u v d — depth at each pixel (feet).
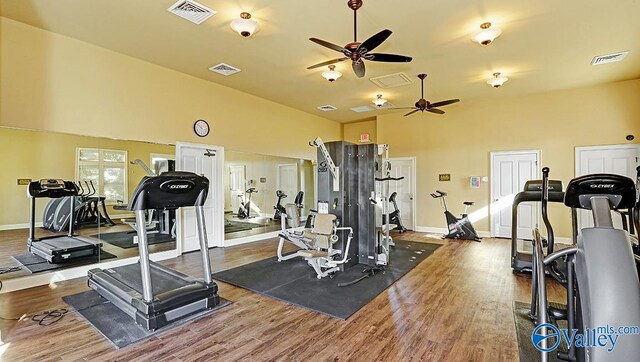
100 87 14.35
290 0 10.52
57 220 13.33
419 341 8.16
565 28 12.44
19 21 12.01
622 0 10.53
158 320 8.73
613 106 19.49
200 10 11.16
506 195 22.75
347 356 7.49
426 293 11.60
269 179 23.48
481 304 10.55
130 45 14.11
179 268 14.99
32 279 12.44
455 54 14.93
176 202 9.86
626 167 19.15
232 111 20.54
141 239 8.99
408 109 26.12
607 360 4.99
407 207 27.04
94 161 14.42
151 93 16.24
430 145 25.93
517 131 22.39
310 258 13.20
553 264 9.07
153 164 16.40
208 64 16.34
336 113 27.63
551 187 14.35
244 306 10.40
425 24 12.12
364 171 15.80
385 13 11.31
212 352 7.66
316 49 14.47
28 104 12.41
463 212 24.35
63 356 7.43
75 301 10.75
